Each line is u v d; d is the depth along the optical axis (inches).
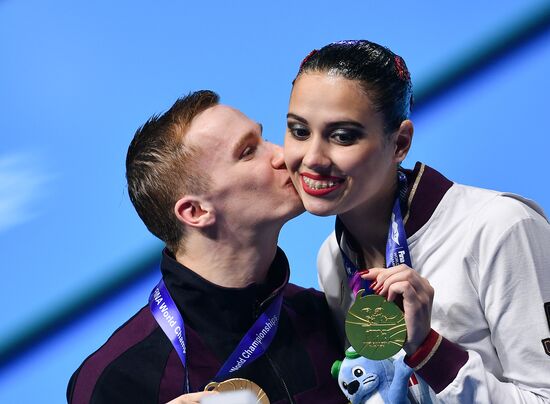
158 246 685.3
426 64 781.3
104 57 829.8
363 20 828.0
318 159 324.5
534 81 763.4
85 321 644.1
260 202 355.6
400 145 343.3
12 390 602.9
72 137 765.9
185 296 358.9
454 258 347.9
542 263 339.3
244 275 365.4
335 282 389.4
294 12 844.6
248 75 787.4
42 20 876.0
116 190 725.3
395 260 351.6
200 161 355.9
